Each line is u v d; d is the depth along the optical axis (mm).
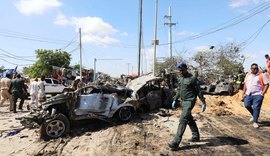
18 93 13750
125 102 10820
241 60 34750
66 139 8766
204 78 24703
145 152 7105
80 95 9867
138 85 12211
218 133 8539
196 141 7723
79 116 9734
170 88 14570
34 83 14312
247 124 9688
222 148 7109
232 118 10852
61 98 9531
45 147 7996
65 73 35906
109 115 10289
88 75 41625
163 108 12820
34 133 9547
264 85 8867
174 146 7066
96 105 10062
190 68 19906
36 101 14281
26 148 7965
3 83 14406
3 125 10797
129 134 8844
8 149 7938
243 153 6719
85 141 8414
